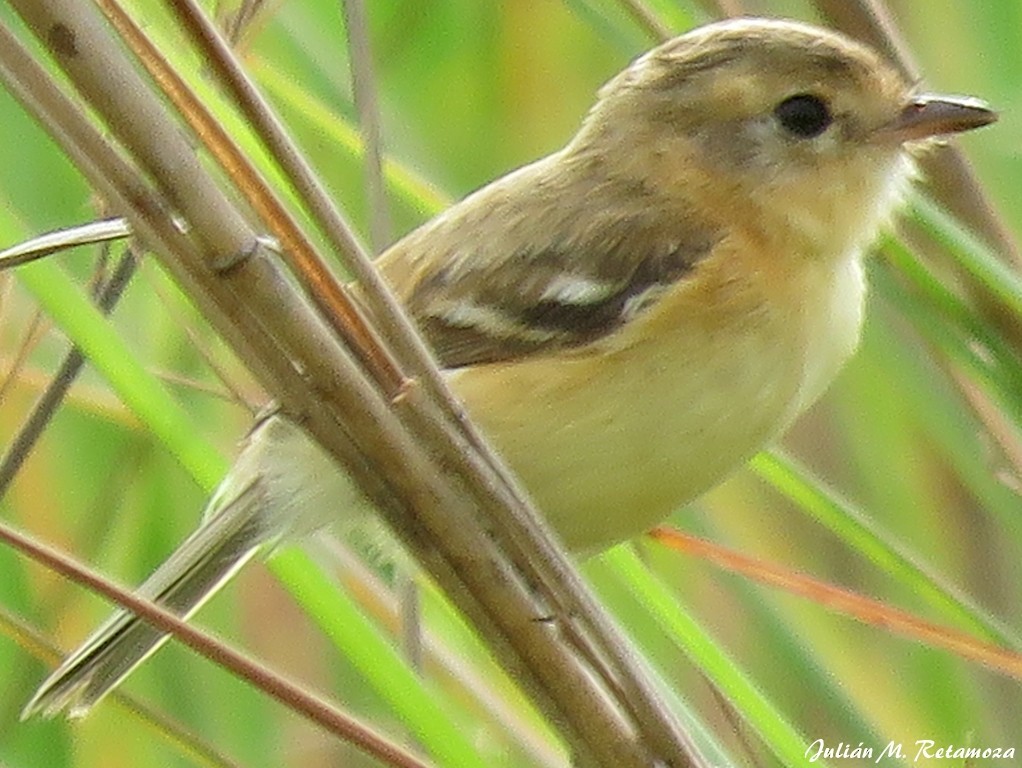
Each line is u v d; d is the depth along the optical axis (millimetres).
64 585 1808
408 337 1735
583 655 1742
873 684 1812
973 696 1812
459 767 1762
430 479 1737
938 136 1791
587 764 1743
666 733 1743
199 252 1729
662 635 1812
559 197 1796
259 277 1729
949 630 1780
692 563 1816
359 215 1812
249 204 1734
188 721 1811
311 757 1811
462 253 1794
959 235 1787
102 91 1724
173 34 1776
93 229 1734
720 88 1794
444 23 1828
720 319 1783
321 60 1812
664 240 1789
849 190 1791
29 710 1783
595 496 1782
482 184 1825
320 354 1732
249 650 1816
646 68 1799
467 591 1740
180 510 1813
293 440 1789
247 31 1787
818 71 1791
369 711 1813
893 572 1785
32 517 1810
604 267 1788
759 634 1812
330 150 1813
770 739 1775
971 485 1799
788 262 1788
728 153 1793
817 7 1802
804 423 1821
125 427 1810
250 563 1814
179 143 1727
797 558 1817
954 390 1801
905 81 1796
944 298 1791
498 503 1738
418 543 1739
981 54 1813
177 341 1807
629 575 1782
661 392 1781
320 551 1792
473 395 1782
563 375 1781
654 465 1782
